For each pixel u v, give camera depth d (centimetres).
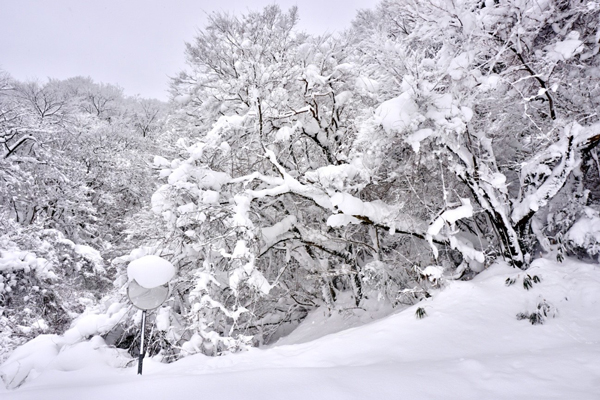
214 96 1085
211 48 1233
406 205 898
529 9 650
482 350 453
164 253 917
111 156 2036
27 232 1255
